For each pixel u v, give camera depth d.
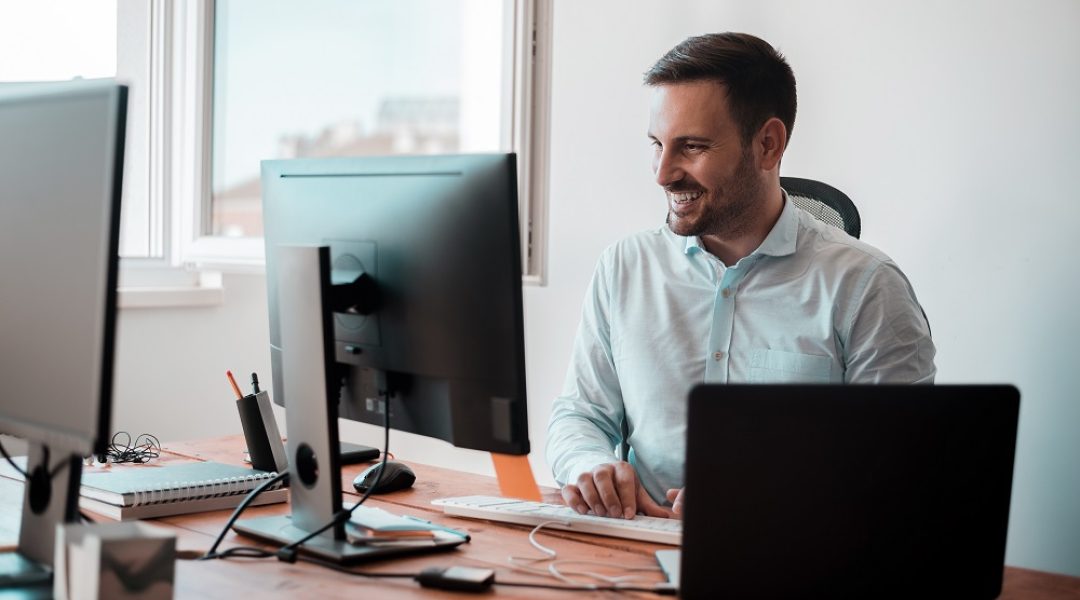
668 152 1.66
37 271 1.07
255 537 1.34
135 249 3.04
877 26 2.55
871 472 1.00
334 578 1.19
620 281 1.93
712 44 1.66
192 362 2.96
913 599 1.02
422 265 1.26
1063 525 2.33
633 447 1.88
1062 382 2.32
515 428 1.23
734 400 0.98
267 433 1.65
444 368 1.26
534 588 1.16
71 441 1.00
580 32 3.08
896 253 2.55
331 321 1.25
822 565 0.99
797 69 2.68
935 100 2.48
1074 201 2.30
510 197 1.19
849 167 2.61
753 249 1.79
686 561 0.98
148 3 2.99
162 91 3.00
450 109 3.16
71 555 1.00
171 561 1.00
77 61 2.90
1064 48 2.30
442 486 1.70
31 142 1.09
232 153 3.10
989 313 2.42
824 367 1.74
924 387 1.02
